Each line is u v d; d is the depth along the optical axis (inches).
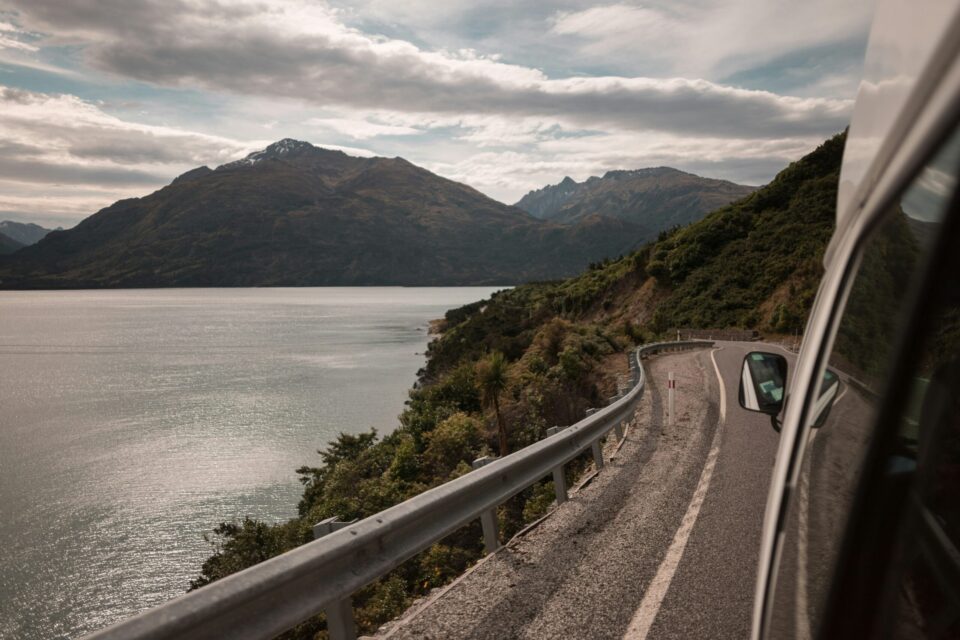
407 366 5275.6
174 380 4904.0
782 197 4581.7
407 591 458.3
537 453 257.8
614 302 4798.2
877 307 52.2
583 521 265.6
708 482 330.3
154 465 2743.6
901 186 45.9
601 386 1176.2
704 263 4343.0
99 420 3599.9
